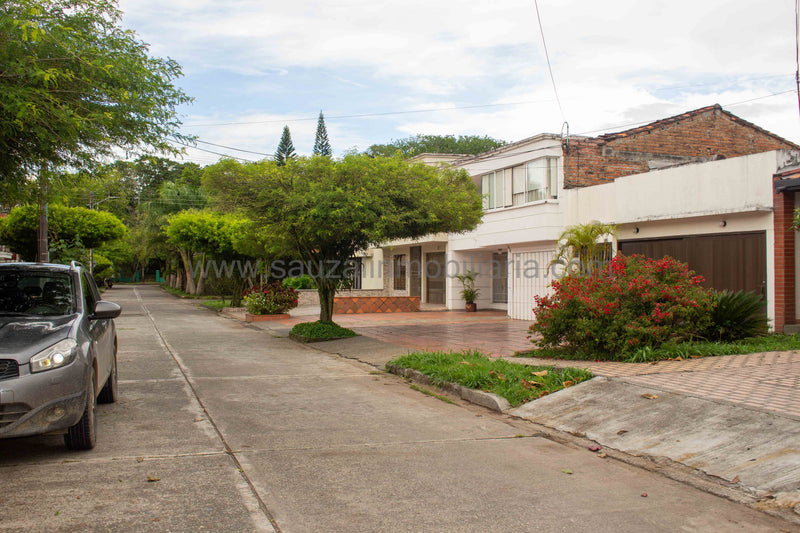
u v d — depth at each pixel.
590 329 10.02
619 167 19.31
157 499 4.44
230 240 29.08
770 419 5.88
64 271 6.79
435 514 4.25
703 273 14.60
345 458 5.57
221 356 13.11
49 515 4.12
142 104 7.39
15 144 7.00
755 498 4.59
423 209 14.00
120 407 7.68
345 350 13.85
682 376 8.04
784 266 12.52
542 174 19.20
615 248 16.89
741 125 20.59
